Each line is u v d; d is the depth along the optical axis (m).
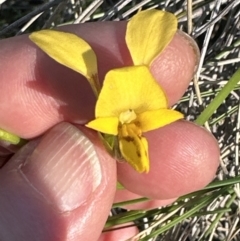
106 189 0.06
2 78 0.06
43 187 0.06
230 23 0.08
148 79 0.05
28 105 0.06
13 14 0.10
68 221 0.06
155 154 0.07
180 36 0.06
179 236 0.09
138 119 0.05
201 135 0.07
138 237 0.08
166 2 0.08
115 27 0.06
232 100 0.09
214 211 0.07
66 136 0.06
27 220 0.06
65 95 0.06
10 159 0.06
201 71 0.08
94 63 0.05
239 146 0.08
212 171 0.07
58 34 0.05
